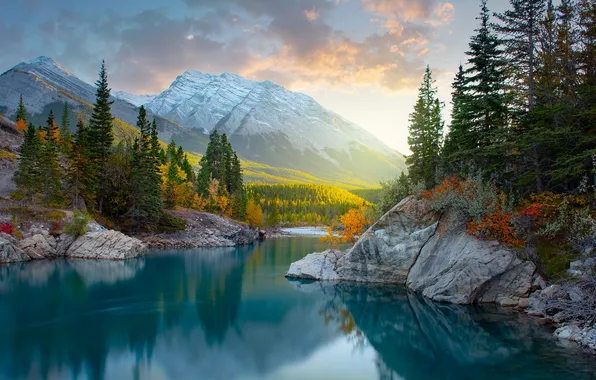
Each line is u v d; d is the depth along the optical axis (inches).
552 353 760.3
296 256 2583.7
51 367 744.3
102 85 2851.9
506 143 1209.4
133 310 1167.0
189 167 4736.7
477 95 1368.1
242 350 855.7
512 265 1099.9
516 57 1360.7
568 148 1200.2
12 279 1557.6
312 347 879.7
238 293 1411.2
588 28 1261.1
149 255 2447.1
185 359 797.9
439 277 1254.9
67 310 1153.4
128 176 3009.4
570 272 977.5
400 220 1489.9
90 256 2155.5
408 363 778.2
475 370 729.0
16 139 3358.8
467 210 1221.7
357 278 1593.3
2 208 2164.1
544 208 1116.5
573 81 1263.5
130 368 746.8
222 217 3929.6
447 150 1692.9
